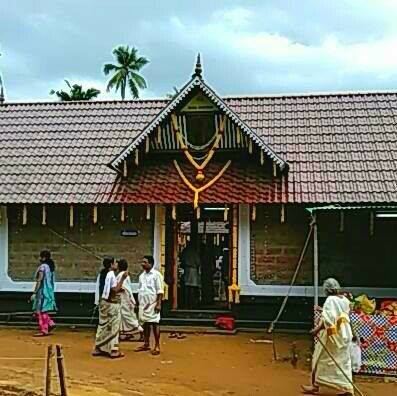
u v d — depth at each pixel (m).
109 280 14.12
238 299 17.58
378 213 15.98
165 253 18.20
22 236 18.78
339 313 11.01
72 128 20.89
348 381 10.92
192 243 19.25
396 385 12.21
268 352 14.73
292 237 17.59
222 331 17.00
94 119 21.25
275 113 20.31
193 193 17.27
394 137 18.67
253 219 17.53
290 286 17.44
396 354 12.84
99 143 19.95
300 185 17.16
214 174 17.78
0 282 18.75
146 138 17.92
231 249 17.84
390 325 12.89
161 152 18.44
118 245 18.36
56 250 18.61
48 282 17.00
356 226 17.42
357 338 12.66
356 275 17.38
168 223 18.48
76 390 11.10
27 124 21.34
